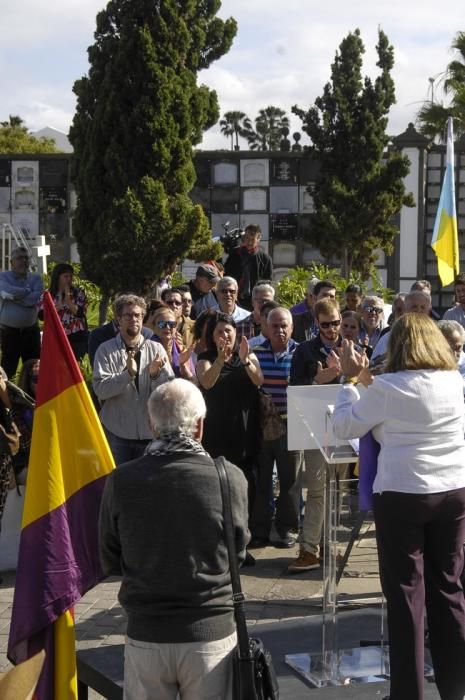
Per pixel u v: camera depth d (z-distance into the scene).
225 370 7.03
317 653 4.93
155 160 13.41
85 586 4.06
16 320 11.29
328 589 4.86
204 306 10.70
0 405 6.76
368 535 5.30
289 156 21.36
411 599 4.07
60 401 4.11
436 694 4.51
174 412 3.54
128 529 3.44
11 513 6.92
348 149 19.36
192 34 14.03
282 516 7.37
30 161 21.47
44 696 3.95
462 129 21.66
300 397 4.87
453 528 4.13
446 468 4.08
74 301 10.88
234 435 7.00
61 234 21.47
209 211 21.55
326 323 6.96
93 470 4.12
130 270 13.49
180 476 3.45
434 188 21.72
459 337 6.00
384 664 4.79
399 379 4.09
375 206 19.25
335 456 4.76
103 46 13.83
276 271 21.55
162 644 3.39
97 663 4.59
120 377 6.88
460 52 21.94
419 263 21.67
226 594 3.47
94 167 13.66
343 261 19.56
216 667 3.41
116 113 13.46
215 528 3.44
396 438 4.09
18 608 3.90
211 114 14.41
